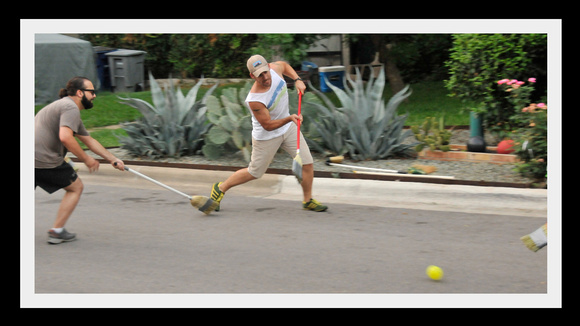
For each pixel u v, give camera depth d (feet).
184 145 34.50
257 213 25.20
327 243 21.20
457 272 18.30
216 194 25.09
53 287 17.37
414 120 44.93
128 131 35.12
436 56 63.31
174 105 34.76
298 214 24.95
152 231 22.93
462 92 34.83
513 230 22.27
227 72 63.82
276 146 24.59
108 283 17.69
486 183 26.89
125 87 62.85
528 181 27.61
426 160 32.71
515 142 28.53
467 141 36.83
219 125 32.07
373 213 24.89
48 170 20.98
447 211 25.04
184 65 65.77
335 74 59.16
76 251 20.65
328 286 17.31
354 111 32.73
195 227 23.35
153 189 29.99
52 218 24.86
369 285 17.34
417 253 20.04
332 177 29.32
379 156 32.86
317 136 33.99
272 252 20.34
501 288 16.98
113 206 26.71
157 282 17.75
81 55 58.44
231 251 20.49
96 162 21.31
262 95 23.58
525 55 32.89
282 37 44.45
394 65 55.11
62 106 20.62
